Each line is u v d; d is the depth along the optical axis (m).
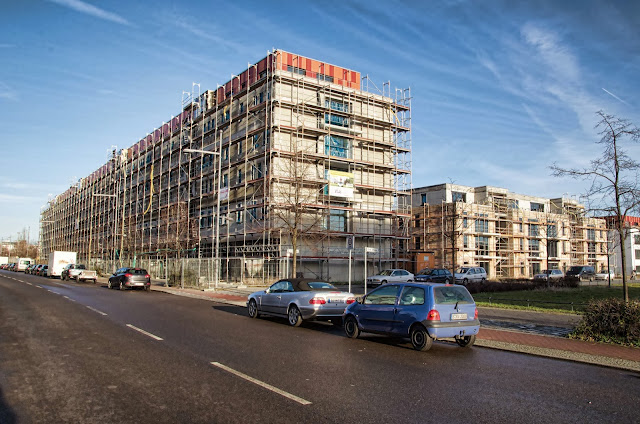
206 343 10.34
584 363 8.98
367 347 10.53
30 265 68.06
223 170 44.81
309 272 39.50
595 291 28.80
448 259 51.28
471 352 10.09
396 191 45.25
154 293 28.70
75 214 87.50
